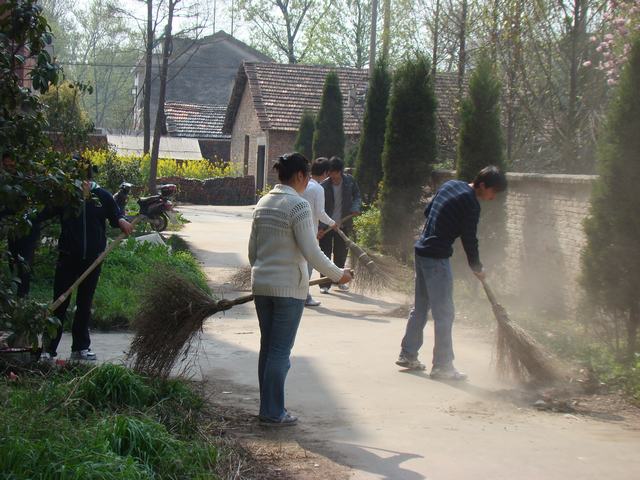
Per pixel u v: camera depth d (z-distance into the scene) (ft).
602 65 42.57
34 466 12.94
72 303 30.32
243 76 126.00
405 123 48.98
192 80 197.16
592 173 45.57
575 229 33.22
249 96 125.59
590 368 23.81
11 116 17.40
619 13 39.78
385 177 49.55
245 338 28.43
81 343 24.02
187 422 17.38
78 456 13.24
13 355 20.56
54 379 18.83
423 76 49.26
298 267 18.67
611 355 25.17
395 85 49.57
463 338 29.71
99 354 25.14
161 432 15.26
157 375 19.53
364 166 60.29
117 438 14.55
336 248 41.47
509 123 49.70
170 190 63.77
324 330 30.48
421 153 48.98
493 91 39.22
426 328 31.32
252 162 123.85
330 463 16.39
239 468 15.58
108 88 267.18
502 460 16.70
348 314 34.24
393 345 27.99
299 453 16.98
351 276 18.95
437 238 23.59
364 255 26.63
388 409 20.44
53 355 23.52
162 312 19.49
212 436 17.25
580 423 19.47
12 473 12.64
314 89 120.16
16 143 17.30
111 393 17.71
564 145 46.50
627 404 21.09
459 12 56.75
